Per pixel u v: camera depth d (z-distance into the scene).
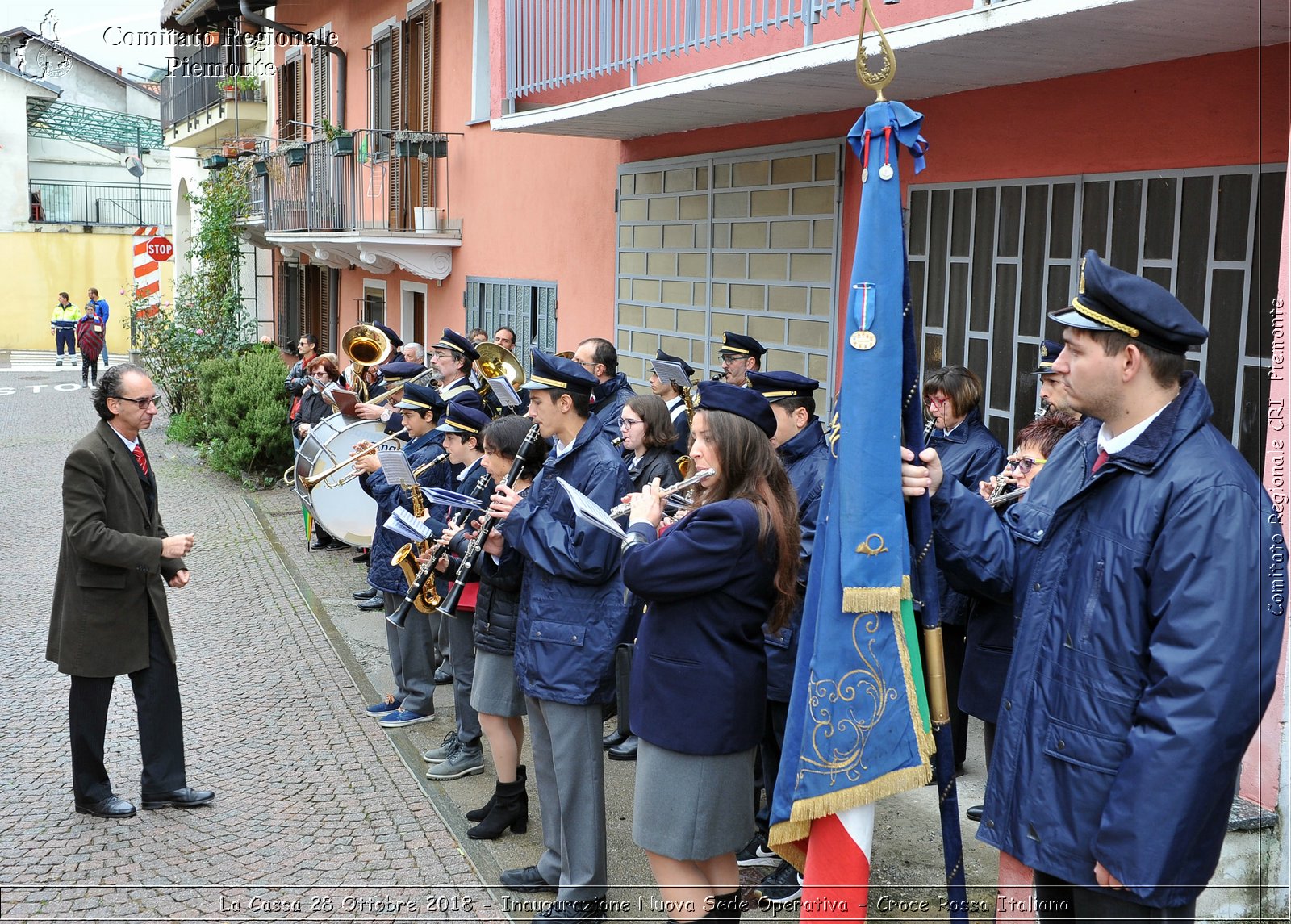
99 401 5.34
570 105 9.07
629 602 4.19
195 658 7.81
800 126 8.34
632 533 3.58
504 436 5.10
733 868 3.71
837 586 3.05
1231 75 5.26
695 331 9.87
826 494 3.15
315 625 8.59
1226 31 4.92
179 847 4.99
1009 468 4.72
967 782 5.41
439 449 6.41
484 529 4.64
